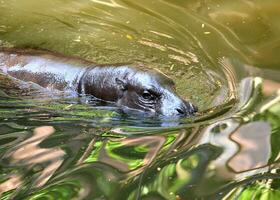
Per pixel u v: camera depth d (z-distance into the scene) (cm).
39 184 1402
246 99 1911
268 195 1354
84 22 2553
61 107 1888
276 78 2084
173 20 2606
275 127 1709
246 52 2312
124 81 1897
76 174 1449
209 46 2355
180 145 1605
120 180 1421
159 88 1833
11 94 1964
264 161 1520
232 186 1392
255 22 2594
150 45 2341
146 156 1548
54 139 1650
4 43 2309
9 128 1722
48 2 2775
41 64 2070
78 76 2020
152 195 1355
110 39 2386
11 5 2708
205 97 1914
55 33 2427
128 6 2764
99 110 1873
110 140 1648
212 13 2698
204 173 1459
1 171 1466
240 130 1691
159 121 1766
